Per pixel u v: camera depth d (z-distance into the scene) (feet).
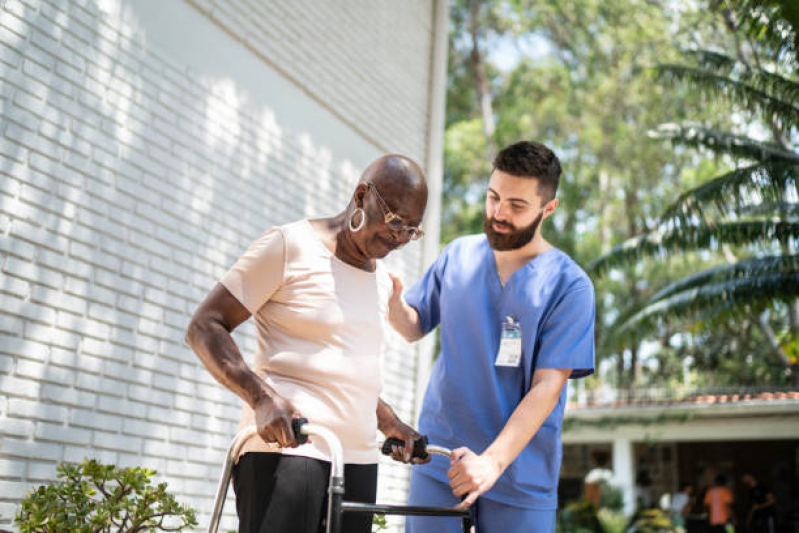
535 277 8.07
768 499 42.24
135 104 12.83
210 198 14.26
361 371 6.20
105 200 12.08
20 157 10.81
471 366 8.10
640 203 62.90
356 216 6.25
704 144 30.40
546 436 7.98
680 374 63.31
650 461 57.88
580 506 43.93
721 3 29.14
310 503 5.70
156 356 12.76
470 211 61.82
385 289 6.86
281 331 6.15
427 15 22.24
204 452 13.58
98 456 11.61
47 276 11.03
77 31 11.89
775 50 27.78
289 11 16.81
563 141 62.59
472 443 7.95
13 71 10.83
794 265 28.02
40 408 10.77
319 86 17.54
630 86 57.98
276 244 6.14
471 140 62.49
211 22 14.76
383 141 19.67
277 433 5.30
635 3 59.26
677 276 61.62
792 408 43.45
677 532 43.39
